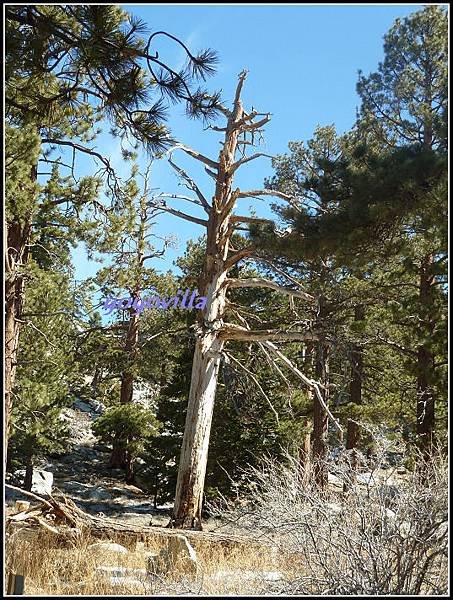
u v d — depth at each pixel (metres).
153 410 30.61
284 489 8.23
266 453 22.03
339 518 7.36
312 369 23.33
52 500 13.34
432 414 17.55
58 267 24.20
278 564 9.01
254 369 23.42
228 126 21.14
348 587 6.92
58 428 25.55
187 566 9.34
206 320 19.94
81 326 29.84
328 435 21.34
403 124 19.84
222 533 13.95
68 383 27.89
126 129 9.55
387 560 6.96
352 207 11.94
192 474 19.33
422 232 13.05
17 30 8.98
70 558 10.20
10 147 14.57
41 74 9.42
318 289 17.53
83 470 30.02
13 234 16.67
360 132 21.73
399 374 22.41
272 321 21.42
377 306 20.84
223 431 22.50
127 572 9.55
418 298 16.50
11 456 25.47
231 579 8.50
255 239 14.28
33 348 22.75
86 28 8.30
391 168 11.84
